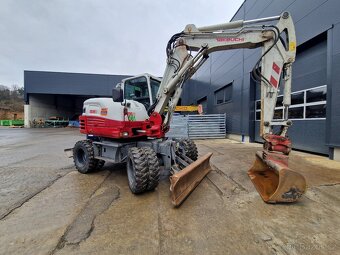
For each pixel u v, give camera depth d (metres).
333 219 2.69
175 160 3.98
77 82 25.95
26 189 3.90
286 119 3.66
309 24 6.64
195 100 21.25
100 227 2.57
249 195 3.48
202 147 8.75
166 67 4.36
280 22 3.74
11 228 2.57
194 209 3.02
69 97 36.31
